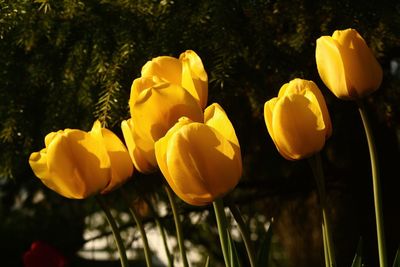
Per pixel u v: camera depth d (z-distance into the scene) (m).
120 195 2.51
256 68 2.08
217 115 1.50
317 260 2.94
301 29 2.01
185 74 1.60
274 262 3.09
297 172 2.65
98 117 2.06
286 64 2.06
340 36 1.60
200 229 2.95
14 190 3.00
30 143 2.14
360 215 2.68
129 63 2.02
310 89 1.57
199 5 2.01
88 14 2.04
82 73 2.08
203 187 1.49
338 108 2.41
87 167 1.57
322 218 1.58
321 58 1.61
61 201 3.01
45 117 2.15
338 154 2.76
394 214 2.67
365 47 1.59
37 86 2.12
